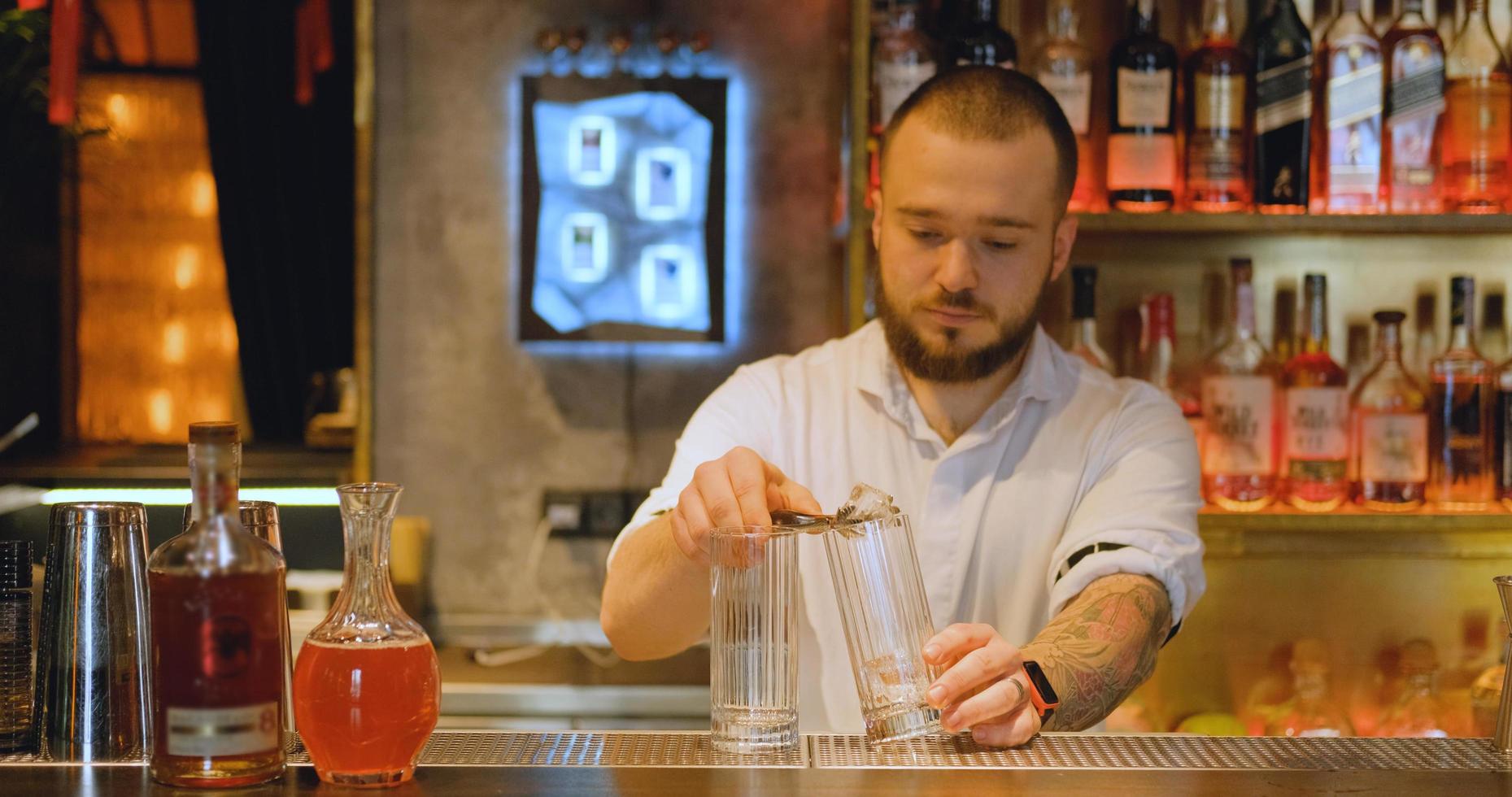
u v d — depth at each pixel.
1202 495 2.05
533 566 2.69
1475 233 2.06
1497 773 0.94
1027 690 1.02
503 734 1.04
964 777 0.91
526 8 2.65
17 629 1.01
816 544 1.55
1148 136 1.96
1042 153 1.40
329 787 0.88
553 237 2.65
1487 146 2.01
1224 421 2.03
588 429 2.69
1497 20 2.17
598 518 2.67
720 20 2.66
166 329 3.43
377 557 0.89
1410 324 2.20
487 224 2.67
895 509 1.03
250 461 3.02
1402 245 2.19
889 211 1.46
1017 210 1.38
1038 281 1.44
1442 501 2.05
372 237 2.64
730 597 0.99
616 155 2.65
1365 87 1.98
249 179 3.32
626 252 2.66
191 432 0.88
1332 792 0.89
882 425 1.62
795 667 1.00
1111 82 2.00
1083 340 2.01
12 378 3.32
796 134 2.66
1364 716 2.21
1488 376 2.04
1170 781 0.91
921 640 1.02
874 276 1.92
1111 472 1.54
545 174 2.64
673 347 2.69
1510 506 2.03
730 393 1.68
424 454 2.69
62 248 3.37
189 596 0.86
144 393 3.43
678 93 2.64
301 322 3.39
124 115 3.34
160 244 3.41
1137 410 1.59
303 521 2.82
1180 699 2.21
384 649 0.88
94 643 0.98
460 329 2.68
